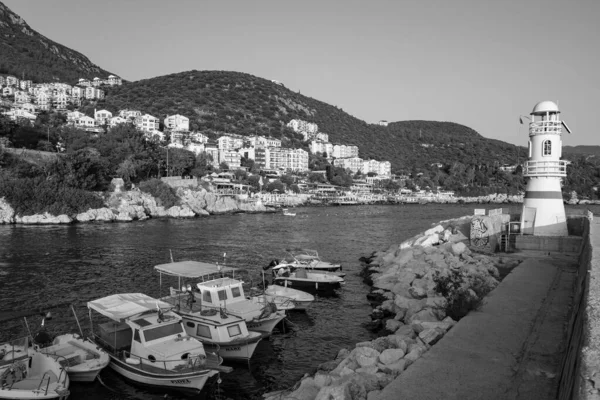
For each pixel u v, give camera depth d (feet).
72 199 358.23
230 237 266.77
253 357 88.22
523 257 125.39
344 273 151.94
